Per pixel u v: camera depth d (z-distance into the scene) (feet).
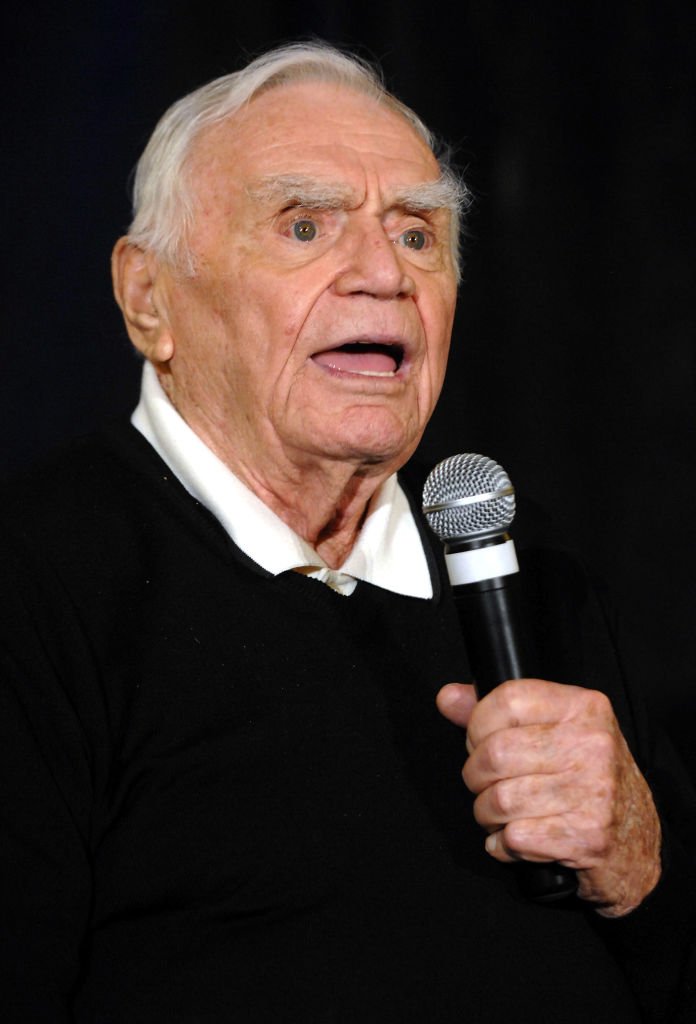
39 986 13.52
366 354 16.69
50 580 15.53
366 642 16.71
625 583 42.65
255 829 15.07
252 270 16.10
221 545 16.40
